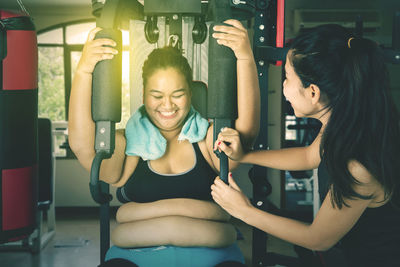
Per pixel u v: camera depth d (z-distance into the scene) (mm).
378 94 909
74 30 5078
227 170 1055
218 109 1013
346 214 945
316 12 5195
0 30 1749
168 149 1209
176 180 1192
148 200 1206
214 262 1136
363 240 1028
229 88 1006
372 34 5336
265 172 1462
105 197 1009
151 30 1300
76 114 1009
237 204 1037
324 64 929
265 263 1492
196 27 1308
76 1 4738
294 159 1264
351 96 909
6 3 4801
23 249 3471
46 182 3301
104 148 970
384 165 903
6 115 1806
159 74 1116
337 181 923
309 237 995
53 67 5148
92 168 936
